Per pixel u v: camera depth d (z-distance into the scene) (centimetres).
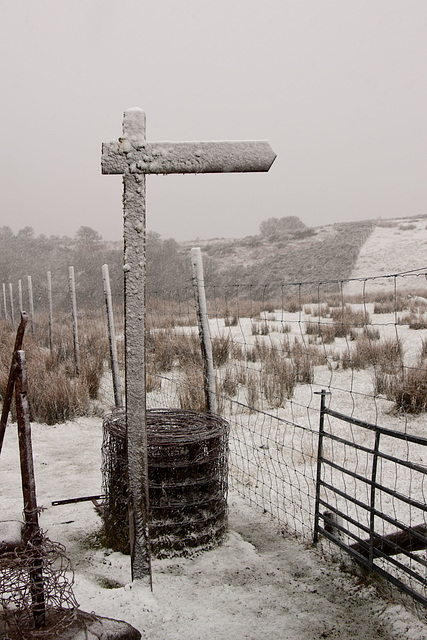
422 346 1049
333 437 351
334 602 298
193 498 356
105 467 385
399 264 4112
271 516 421
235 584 318
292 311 2162
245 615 284
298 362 989
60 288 4369
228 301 2905
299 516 419
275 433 655
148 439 356
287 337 1316
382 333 1365
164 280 4059
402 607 288
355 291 3628
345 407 762
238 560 347
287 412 755
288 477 495
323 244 5153
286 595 304
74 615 244
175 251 4597
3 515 422
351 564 337
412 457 551
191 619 279
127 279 285
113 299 3794
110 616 276
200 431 376
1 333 1543
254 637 264
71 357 1150
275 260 4912
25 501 240
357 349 1079
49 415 741
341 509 427
